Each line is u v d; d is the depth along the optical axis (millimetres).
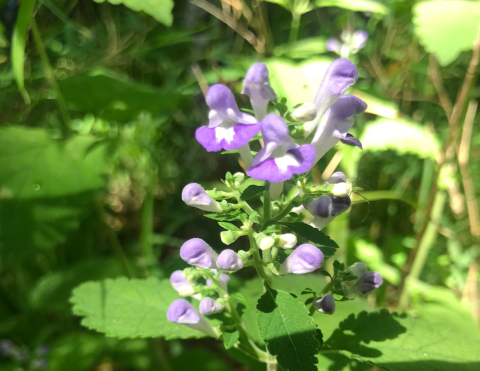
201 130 82
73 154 144
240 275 242
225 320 112
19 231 127
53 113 208
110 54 224
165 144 261
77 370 171
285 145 76
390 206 250
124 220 274
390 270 199
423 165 249
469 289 204
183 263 203
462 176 196
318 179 210
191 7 293
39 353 185
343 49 246
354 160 197
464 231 234
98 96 166
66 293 184
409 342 98
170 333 108
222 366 176
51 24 197
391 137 182
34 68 190
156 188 263
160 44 229
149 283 125
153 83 263
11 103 194
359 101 85
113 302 118
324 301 87
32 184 134
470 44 142
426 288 188
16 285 211
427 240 195
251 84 84
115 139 156
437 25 148
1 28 168
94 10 245
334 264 93
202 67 280
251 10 274
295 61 234
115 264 199
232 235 81
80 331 189
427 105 282
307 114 79
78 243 221
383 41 297
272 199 86
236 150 90
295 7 227
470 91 164
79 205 136
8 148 136
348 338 100
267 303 80
